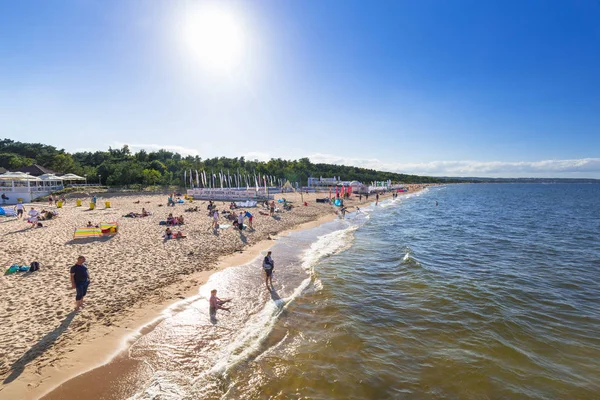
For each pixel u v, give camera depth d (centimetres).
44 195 4266
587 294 1253
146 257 1445
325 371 722
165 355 734
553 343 872
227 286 1192
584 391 677
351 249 1959
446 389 676
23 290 989
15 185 4150
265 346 809
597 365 774
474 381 704
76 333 780
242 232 2220
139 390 610
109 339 771
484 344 857
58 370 641
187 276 1254
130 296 1021
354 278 1384
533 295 1230
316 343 838
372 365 753
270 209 3334
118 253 1467
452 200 7875
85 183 6141
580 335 919
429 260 1767
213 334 845
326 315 1007
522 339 891
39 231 1852
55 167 6862
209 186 7800
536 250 2066
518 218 3984
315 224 2967
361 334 897
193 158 10862
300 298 1131
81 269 904
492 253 1969
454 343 862
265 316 970
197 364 710
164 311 945
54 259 1307
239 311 993
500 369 748
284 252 1777
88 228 1750
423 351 820
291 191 7756
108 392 596
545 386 693
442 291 1248
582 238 2534
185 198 4634
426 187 18862
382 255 1819
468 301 1155
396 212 4556
